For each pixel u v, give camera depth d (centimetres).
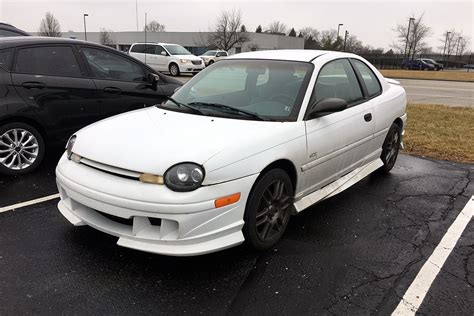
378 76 503
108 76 563
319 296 275
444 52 7256
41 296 268
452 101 1501
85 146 317
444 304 271
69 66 524
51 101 502
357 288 285
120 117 369
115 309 258
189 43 6800
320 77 387
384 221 393
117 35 7169
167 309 259
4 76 465
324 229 372
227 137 305
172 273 296
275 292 278
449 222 396
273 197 327
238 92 391
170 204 269
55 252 320
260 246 322
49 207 405
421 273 306
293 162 333
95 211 313
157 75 622
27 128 493
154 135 311
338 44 6800
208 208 276
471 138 750
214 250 284
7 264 302
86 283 283
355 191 472
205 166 276
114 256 316
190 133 312
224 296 272
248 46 6794
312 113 358
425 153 653
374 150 477
